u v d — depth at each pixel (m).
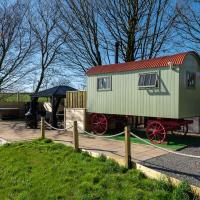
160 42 25.36
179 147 11.44
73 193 7.47
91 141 12.94
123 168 8.33
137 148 11.16
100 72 15.16
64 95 18.03
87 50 26.83
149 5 24.53
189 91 12.66
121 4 24.44
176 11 24.28
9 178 9.03
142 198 6.70
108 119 15.48
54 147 11.41
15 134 15.71
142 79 13.16
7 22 28.48
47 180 8.41
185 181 6.85
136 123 16.59
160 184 7.10
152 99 12.80
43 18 29.89
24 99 29.70
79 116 16.08
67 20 27.25
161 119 12.97
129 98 13.76
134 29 24.34
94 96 15.55
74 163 9.35
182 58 12.07
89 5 25.84
